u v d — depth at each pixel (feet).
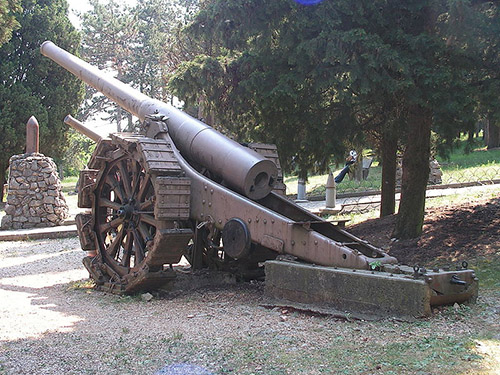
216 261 30.81
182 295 27.78
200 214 27.14
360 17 31.42
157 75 139.74
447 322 19.90
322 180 101.14
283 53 33.35
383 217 44.86
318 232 25.71
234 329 20.24
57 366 16.31
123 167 29.48
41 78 103.60
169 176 26.76
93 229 31.19
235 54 38.22
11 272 38.45
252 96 34.83
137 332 20.17
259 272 30.73
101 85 35.88
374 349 17.19
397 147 45.27
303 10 31.30
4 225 64.54
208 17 32.89
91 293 29.35
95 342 18.80
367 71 29.94
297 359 16.44
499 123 31.96
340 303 21.97
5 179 106.42
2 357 17.20
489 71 32.24
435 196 57.41
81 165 185.78
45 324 21.95
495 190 55.16
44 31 102.06
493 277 27.20
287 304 23.50
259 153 29.63
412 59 30.66
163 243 25.98
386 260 22.97
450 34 30.45
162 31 134.72
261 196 27.37
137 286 27.73
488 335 18.34
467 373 14.90
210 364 16.20
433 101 30.53
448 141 33.45
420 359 16.10
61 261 43.06
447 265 29.96
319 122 34.37
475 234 34.45
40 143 103.14
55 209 66.13
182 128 29.60
